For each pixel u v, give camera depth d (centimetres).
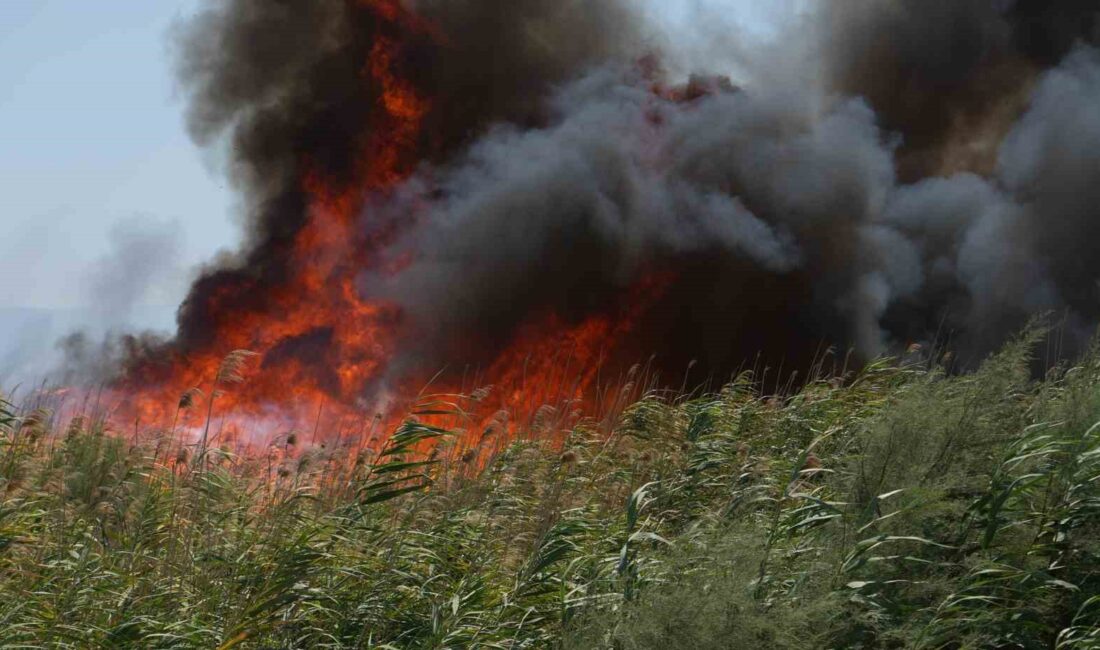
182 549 534
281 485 607
